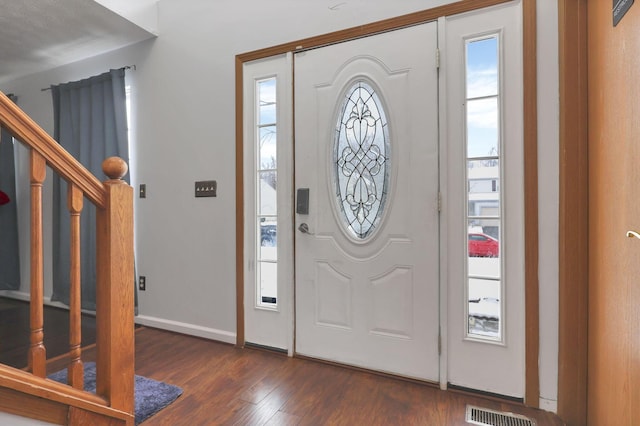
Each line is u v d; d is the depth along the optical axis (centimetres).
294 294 224
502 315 176
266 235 236
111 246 126
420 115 191
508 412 164
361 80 205
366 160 206
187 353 228
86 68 311
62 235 309
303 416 160
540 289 168
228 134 245
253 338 237
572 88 156
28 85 348
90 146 301
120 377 128
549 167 166
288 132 225
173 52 266
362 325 206
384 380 194
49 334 259
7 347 235
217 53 249
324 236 216
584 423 155
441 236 187
